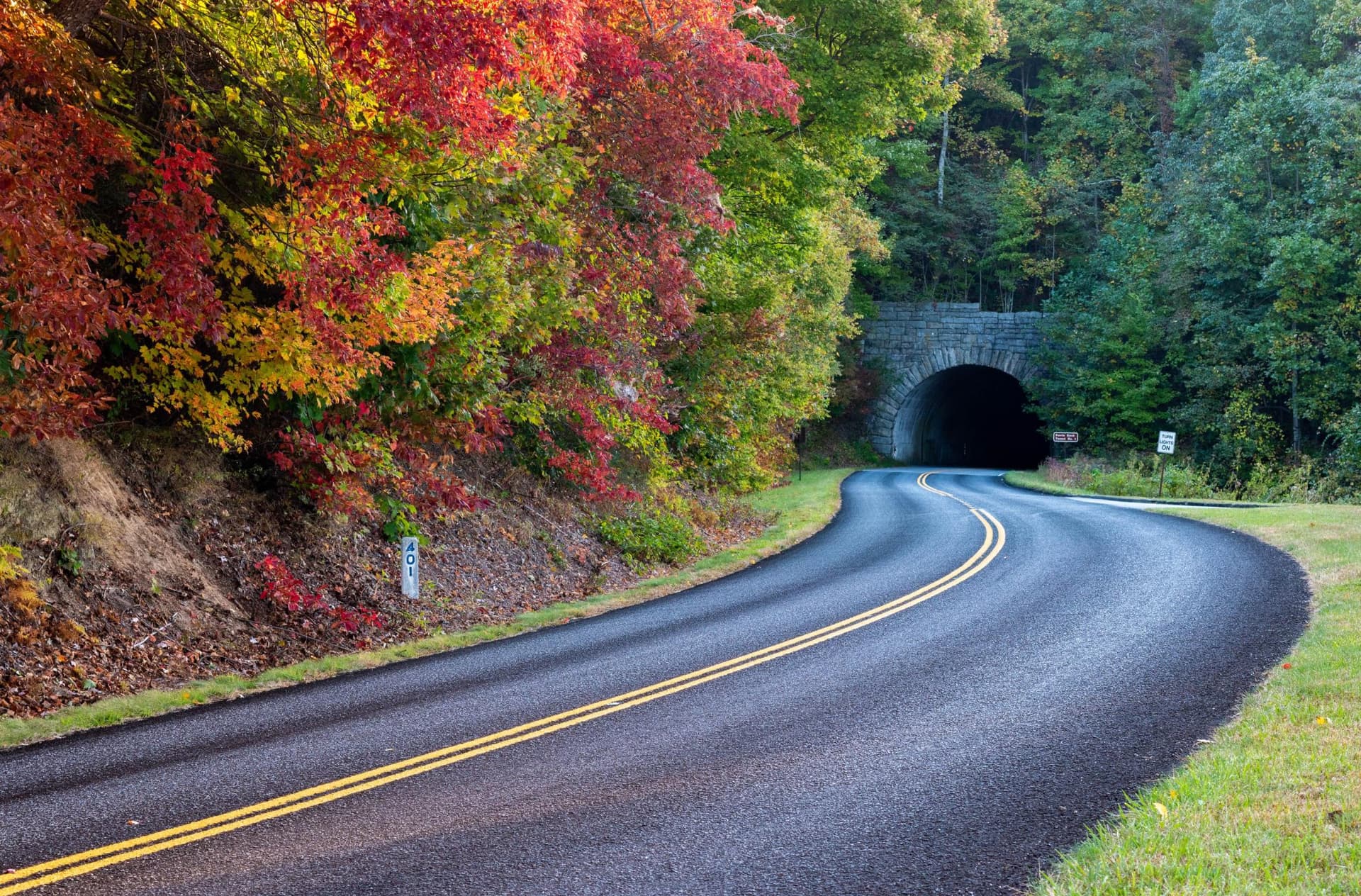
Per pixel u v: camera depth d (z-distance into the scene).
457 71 8.03
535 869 4.75
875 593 13.15
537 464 18.28
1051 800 5.62
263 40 8.86
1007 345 54.81
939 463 71.38
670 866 4.79
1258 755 5.80
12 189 6.37
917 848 4.99
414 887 4.54
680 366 22.23
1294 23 41.97
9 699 8.03
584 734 7.10
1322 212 36.88
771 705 7.86
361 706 8.10
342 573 12.49
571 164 12.40
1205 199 42.44
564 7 8.04
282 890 4.50
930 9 22.58
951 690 8.18
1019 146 65.19
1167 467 38.53
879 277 59.38
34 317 6.68
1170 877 4.21
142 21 8.68
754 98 13.46
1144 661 8.85
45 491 9.88
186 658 9.71
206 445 12.34
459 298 11.27
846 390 54.66
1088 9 60.22
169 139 8.48
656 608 12.97
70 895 4.41
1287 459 38.53
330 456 12.00
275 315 9.61
